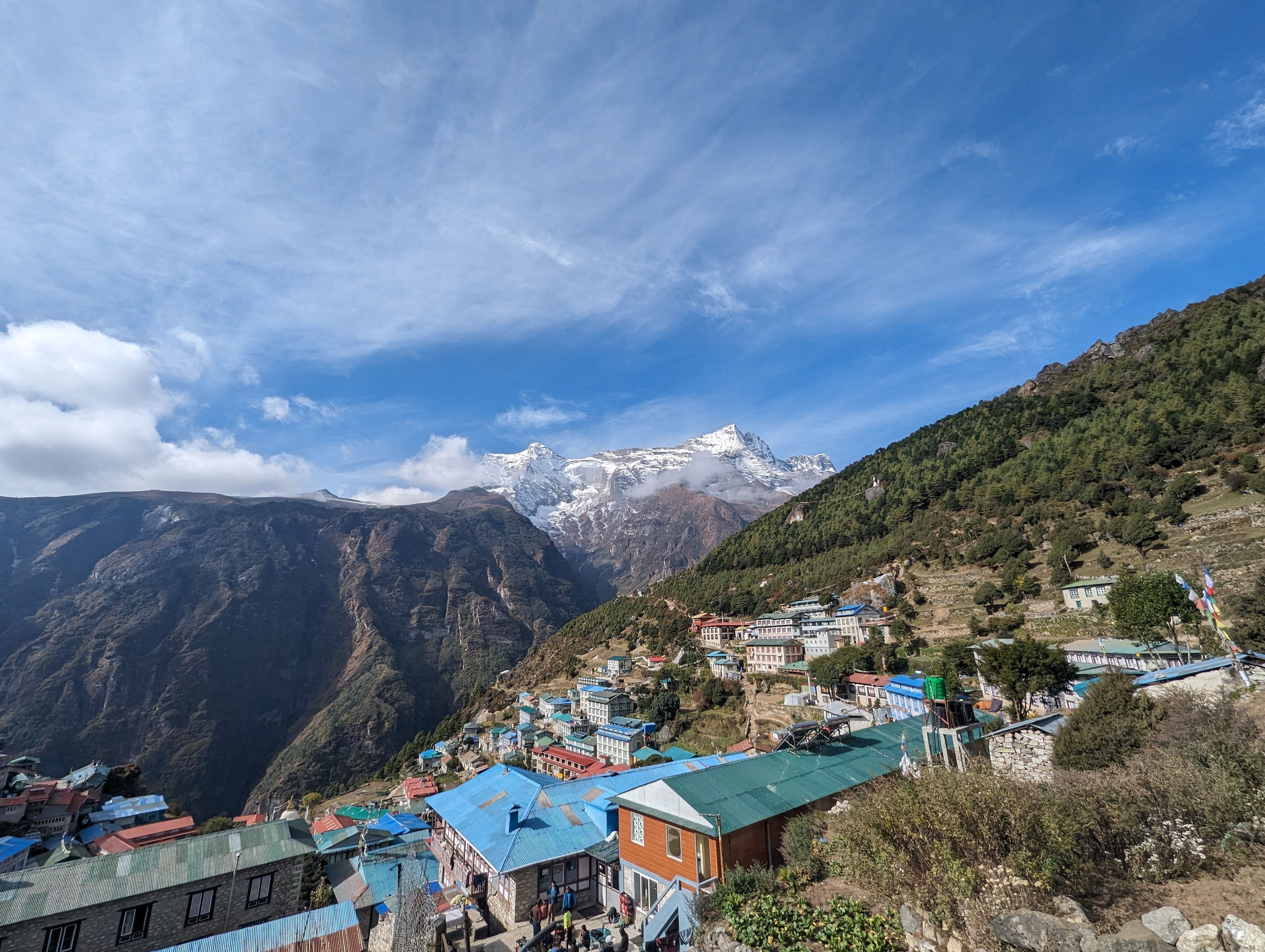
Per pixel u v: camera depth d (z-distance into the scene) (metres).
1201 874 11.74
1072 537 88.12
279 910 31.56
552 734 111.81
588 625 196.50
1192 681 23.66
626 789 38.47
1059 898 11.21
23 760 99.56
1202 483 86.94
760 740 68.62
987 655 49.47
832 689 78.00
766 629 110.81
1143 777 14.59
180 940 28.86
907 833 12.84
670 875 25.61
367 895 34.59
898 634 85.38
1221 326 133.88
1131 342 173.75
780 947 14.45
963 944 11.52
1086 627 69.25
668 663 125.62
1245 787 13.01
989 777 13.55
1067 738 22.95
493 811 38.16
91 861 29.94
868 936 13.27
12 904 26.47
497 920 31.17
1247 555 64.75
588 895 31.83
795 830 21.89
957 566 106.00
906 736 34.22
